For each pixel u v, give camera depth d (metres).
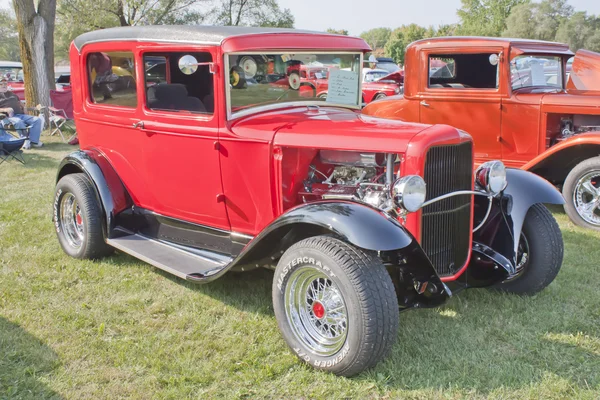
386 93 16.97
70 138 11.45
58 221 4.85
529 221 3.80
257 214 3.71
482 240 3.87
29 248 4.95
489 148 6.73
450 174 3.36
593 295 3.93
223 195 3.82
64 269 4.48
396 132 3.28
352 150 3.28
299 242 3.04
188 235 4.27
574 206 5.62
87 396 2.80
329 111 4.03
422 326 3.47
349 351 2.81
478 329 3.44
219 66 3.57
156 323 3.56
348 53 4.25
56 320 3.59
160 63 4.10
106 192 4.48
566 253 4.81
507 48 6.31
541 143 6.32
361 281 2.74
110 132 4.54
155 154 4.16
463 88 6.74
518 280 3.88
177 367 3.04
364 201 3.27
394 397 2.77
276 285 3.12
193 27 3.85
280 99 3.94
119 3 24.70
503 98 6.44
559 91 6.61
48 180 7.82
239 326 3.52
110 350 3.22
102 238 4.56
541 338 3.32
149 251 4.16
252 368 3.04
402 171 3.17
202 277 3.58
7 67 19.36
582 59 6.94
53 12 13.09
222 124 3.65
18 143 8.94
